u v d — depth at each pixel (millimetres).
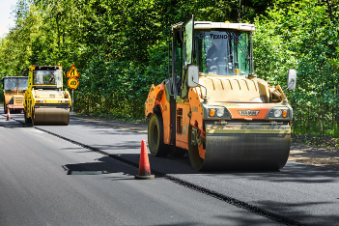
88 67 35031
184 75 11891
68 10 40031
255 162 10734
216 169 10766
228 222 6711
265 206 7492
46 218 7004
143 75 29344
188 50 12031
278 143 10664
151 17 30656
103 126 25391
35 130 23172
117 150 14805
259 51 19094
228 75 12094
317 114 18016
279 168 11039
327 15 22594
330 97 17266
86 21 36656
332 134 17203
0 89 74438
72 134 20391
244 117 10461
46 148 15586
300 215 6957
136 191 8852
